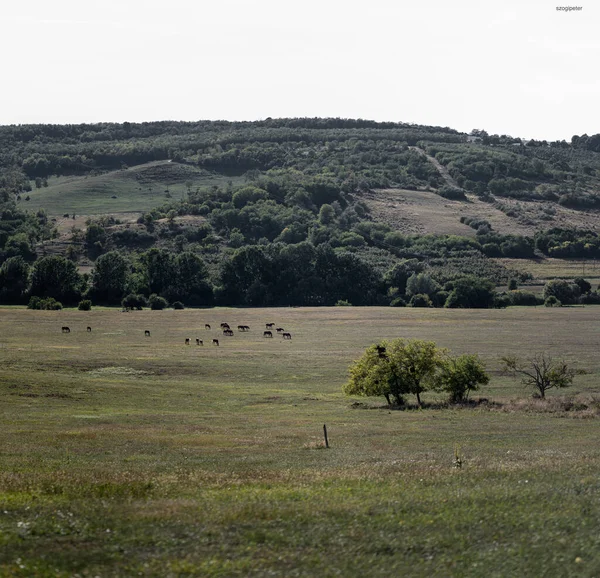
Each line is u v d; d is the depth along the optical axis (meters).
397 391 66.31
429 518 19.88
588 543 17.31
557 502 21.80
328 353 102.44
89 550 16.77
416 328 133.50
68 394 64.12
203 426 50.31
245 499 22.84
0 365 80.00
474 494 23.20
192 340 117.25
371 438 44.44
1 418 50.66
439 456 35.53
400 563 16.09
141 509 21.16
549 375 69.50
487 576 15.36
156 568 15.53
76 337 117.06
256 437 44.88
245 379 81.69
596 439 43.50
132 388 70.19
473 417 56.84
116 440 42.34
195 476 28.58
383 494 23.70
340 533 18.36
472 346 108.56
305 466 32.56
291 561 16.22
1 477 27.47
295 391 74.12
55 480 27.02
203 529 18.62
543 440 43.09
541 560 16.22
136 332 126.81
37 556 16.11
